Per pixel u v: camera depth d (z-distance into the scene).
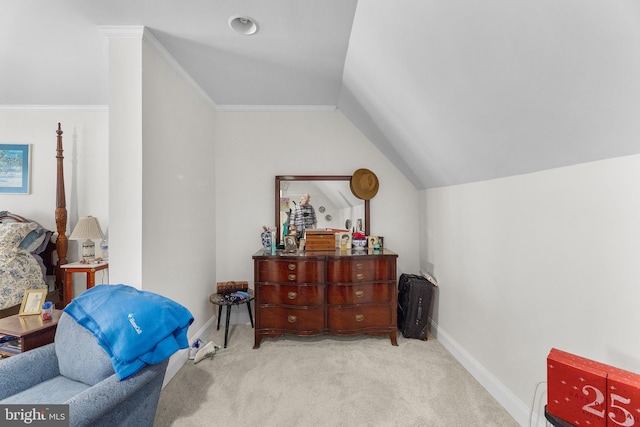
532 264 1.54
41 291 1.83
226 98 2.87
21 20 1.66
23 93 2.56
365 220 3.09
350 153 3.12
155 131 1.91
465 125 1.65
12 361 1.29
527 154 1.47
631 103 0.90
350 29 1.76
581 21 0.83
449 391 1.86
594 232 1.20
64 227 2.65
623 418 0.94
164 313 1.33
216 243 3.06
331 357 2.29
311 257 2.46
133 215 1.75
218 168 3.07
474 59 1.24
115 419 1.14
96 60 2.08
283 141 3.10
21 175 2.79
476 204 2.05
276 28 1.76
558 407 1.09
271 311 2.48
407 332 2.62
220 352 2.38
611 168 1.12
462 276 2.24
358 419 1.61
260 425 1.57
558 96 1.08
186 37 1.86
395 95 1.96
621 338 1.10
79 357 1.29
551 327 1.41
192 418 1.61
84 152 2.82
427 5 1.19
